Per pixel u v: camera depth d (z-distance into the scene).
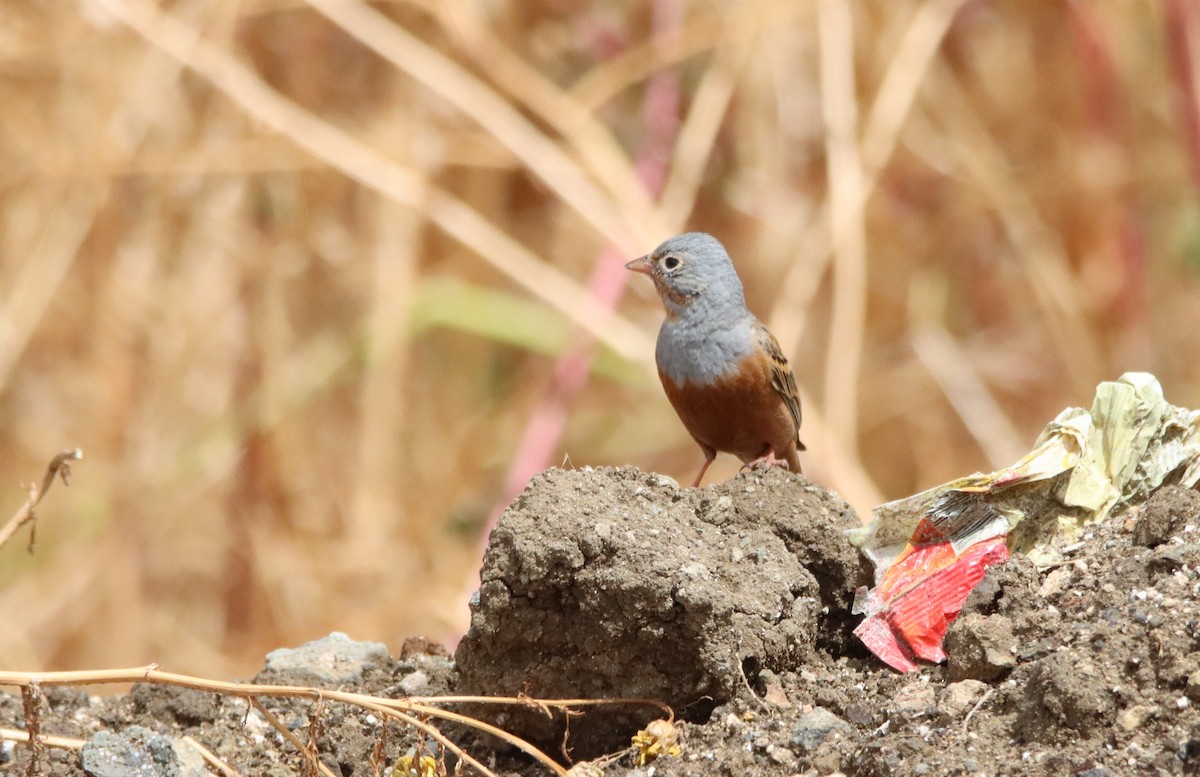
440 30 13.98
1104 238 15.92
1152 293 16.27
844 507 7.40
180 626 13.57
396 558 13.45
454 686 7.50
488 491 14.25
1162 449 7.13
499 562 6.59
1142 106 16.41
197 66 13.04
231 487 13.73
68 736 7.49
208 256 13.95
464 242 12.91
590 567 6.54
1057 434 7.20
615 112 15.36
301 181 14.07
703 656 6.45
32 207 13.57
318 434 14.08
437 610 12.74
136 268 13.81
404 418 14.34
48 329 13.95
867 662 6.88
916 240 16.02
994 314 16.23
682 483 15.30
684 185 13.47
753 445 10.53
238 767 7.17
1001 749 5.77
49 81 13.55
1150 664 5.82
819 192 15.12
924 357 15.36
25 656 13.19
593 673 6.68
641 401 15.27
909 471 15.66
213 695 7.73
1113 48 16.12
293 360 14.02
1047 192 16.08
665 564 6.50
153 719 7.64
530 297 14.66
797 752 6.16
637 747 6.41
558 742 6.89
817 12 14.14
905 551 7.10
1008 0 16.64
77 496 13.78
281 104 13.11
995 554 6.95
